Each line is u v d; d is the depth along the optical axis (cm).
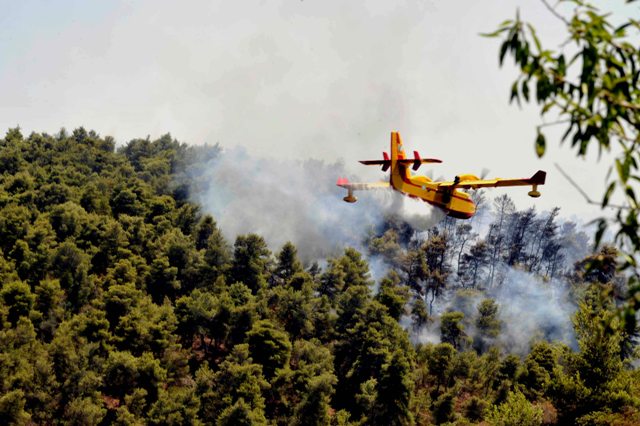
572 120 628
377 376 7538
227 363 6762
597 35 613
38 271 8556
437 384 7844
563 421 3794
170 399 6238
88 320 7225
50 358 6512
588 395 3638
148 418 6050
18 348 6588
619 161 621
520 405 3888
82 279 8431
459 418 6600
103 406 6731
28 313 7419
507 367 7475
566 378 3781
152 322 7469
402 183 3578
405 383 6688
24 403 5734
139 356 7288
